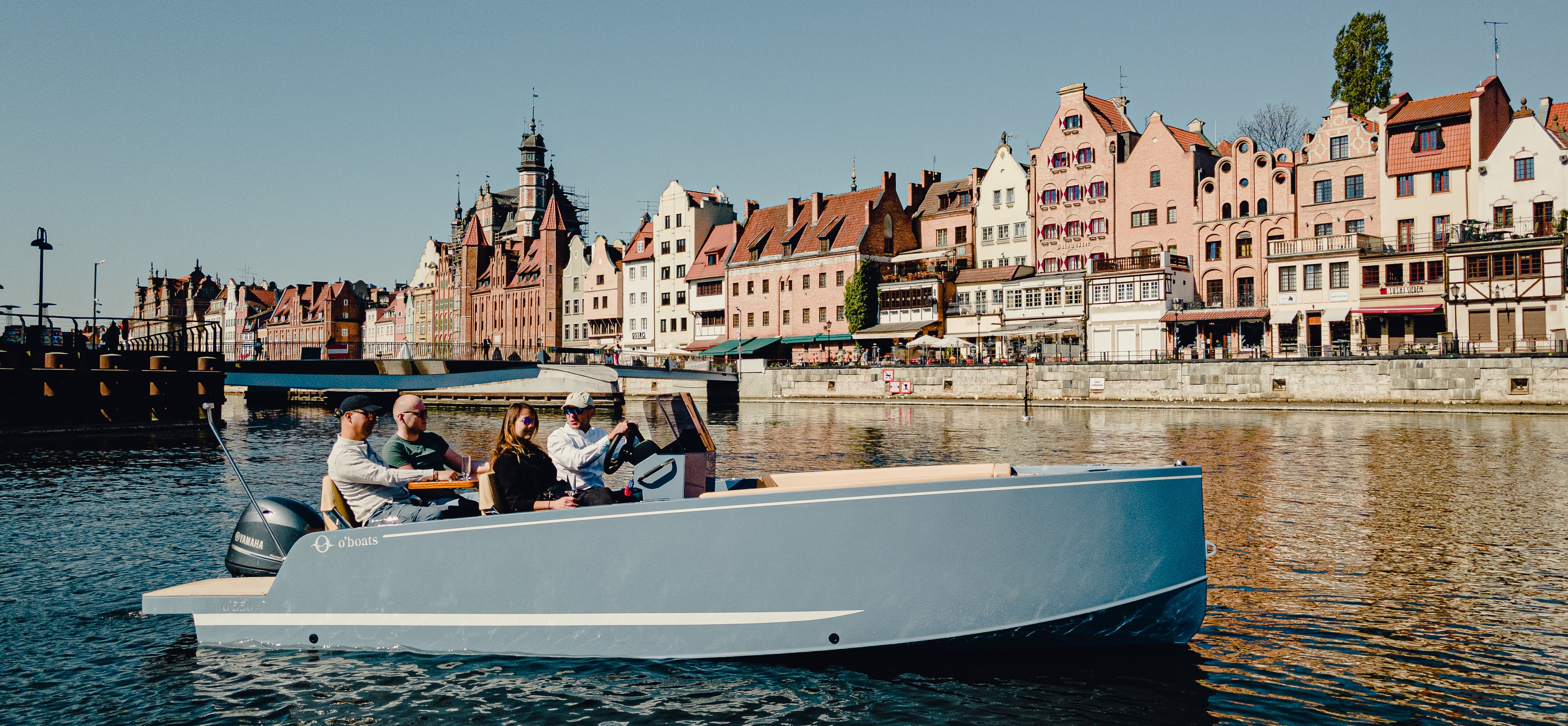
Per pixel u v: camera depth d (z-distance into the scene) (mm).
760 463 27656
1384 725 7781
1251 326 62844
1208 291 66000
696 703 8008
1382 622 10406
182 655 9195
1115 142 70125
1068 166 72750
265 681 8500
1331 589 11789
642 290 101312
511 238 130250
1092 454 29219
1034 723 7719
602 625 8539
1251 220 63656
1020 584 8234
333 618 9016
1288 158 63156
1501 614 10719
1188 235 66875
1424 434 34781
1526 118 53750
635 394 74688
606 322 105500
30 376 36594
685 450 9586
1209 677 8711
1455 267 53531
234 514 17391
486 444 37219
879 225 82250
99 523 16484
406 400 9383
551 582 8586
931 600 8180
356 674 8570
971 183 80688
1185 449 30266
